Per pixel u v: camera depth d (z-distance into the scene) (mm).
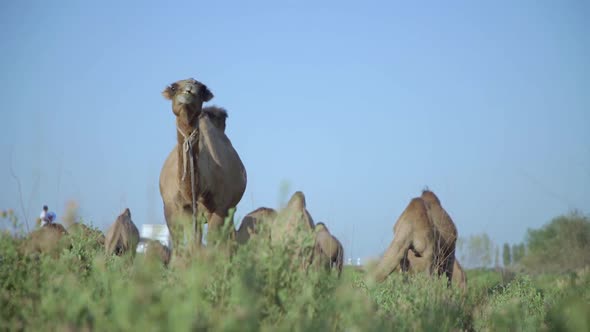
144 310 16156
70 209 29844
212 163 42406
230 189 44000
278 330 18984
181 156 39969
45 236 28688
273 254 22688
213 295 21594
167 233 40312
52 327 18609
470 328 32688
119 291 18766
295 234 24297
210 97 40000
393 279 36281
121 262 27047
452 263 53094
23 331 20453
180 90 38938
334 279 23484
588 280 29438
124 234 45469
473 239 43625
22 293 23266
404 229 48875
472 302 36625
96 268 23219
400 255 48438
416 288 32094
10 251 24750
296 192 36656
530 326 27656
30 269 24438
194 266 20484
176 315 15805
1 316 21047
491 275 50938
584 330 20328
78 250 30141
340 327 21656
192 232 25125
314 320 20750
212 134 44188
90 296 20188
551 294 38031
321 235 38375
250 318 17781
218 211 43188
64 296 20516
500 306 36406
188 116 39000
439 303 30594
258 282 21234
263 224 24578
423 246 48656
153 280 20859
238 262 22750
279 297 21609
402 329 24812
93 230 33750
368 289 31359
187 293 19203
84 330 17359
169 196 41812
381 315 25938
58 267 24234
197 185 40781
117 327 17266
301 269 24141
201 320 17766
